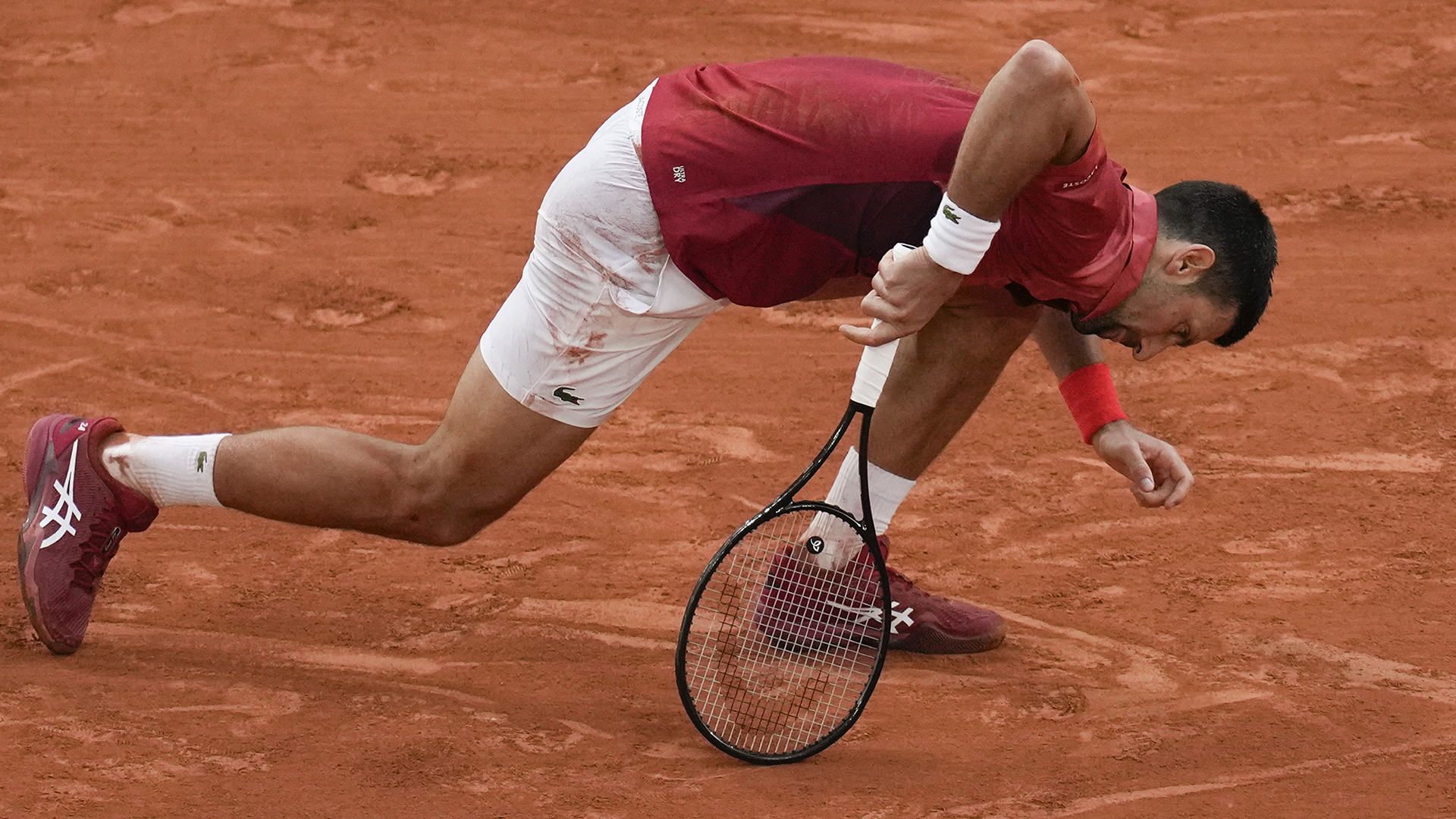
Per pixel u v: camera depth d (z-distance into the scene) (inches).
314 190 1245.1
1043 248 492.7
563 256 526.9
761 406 916.0
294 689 581.0
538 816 487.5
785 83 511.8
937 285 481.7
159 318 1024.9
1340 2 1638.8
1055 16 1620.3
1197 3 1651.1
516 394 542.9
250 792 494.6
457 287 1085.1
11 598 653.3
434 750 531.2
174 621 641.0
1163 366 964.6
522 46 1528.1
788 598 626.2
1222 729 563.5
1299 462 834.2
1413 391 922.1
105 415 882.1
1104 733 561.6
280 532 740.0
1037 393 932.6
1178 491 594.6
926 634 625.9
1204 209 520.4
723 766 530.6
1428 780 523.8
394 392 928.3
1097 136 470.3
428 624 650.2
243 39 1530.5
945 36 1568.7
